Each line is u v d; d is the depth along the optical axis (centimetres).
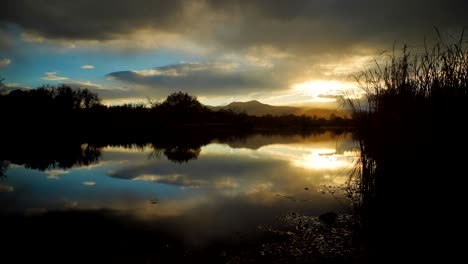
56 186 785
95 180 866
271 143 2381
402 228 374
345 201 574
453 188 333
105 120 4662
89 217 514
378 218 410
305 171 964
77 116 4316
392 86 413
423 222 354
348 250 354
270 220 477
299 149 1803
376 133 434
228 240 400
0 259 355
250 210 537
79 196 669
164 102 6400
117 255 362
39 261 349
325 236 401
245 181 818
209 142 2542
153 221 487
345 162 1176
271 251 362
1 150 1767
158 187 760
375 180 430
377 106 436
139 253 366
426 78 363
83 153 1634
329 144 2203
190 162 1252
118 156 1495
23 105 3619
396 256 325
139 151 1753
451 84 334
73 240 411
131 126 4894
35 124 3566
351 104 495
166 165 1167
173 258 350
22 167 1141
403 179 383
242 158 1378
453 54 337
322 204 559
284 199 606
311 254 349
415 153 368
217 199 625
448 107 335
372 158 445
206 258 348
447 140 337
